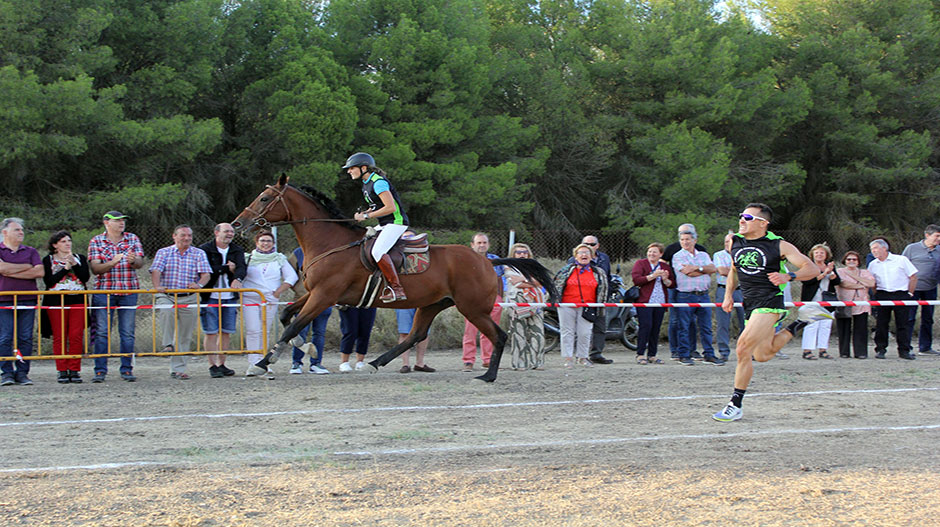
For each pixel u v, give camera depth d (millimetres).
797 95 27141
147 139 18547
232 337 12781
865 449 5590
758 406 7348
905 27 28953
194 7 20453
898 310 12055
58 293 8648
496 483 4684
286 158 22188
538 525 3969
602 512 4156
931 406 7383
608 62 27031
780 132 28828
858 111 28047
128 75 20797
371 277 8711
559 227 27312
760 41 29328
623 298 12039
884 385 8805
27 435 6137
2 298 8797
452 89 24297
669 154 24859
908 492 4520
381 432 6207
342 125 21062
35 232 17141
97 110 17922
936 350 13320
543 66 26828
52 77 18406
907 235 27328
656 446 5672
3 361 8836
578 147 26953
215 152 23047
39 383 9055
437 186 23703
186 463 5195
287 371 10547
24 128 17172
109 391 8367
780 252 6371
